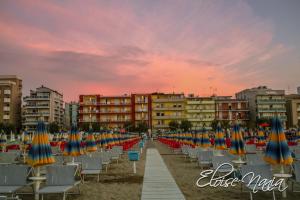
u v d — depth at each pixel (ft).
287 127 347.56
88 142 58.54
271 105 337.31
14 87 331.36
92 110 360.89
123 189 35.70
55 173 29.81
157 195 32.17
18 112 342.85
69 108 470.80
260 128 97.81
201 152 50.42
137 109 362.53
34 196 31.17
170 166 57.93
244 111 353.72
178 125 331.98
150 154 88.28
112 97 364.58
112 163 63.62
